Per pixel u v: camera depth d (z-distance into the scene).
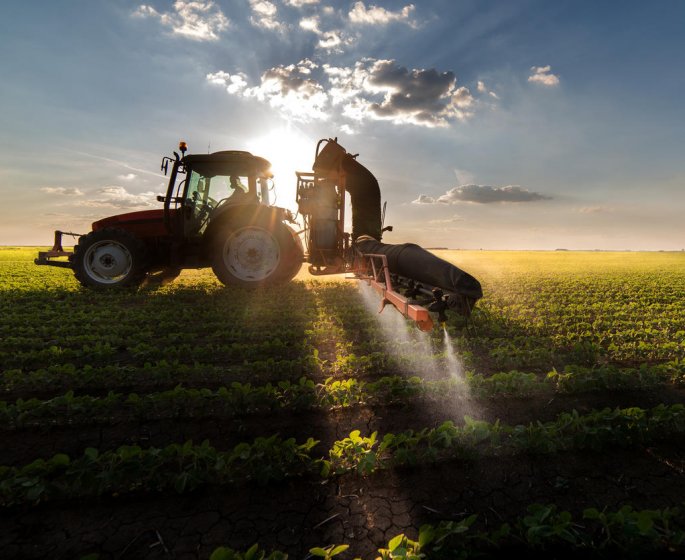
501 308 7.48
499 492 2.02
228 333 5.01
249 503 1.93
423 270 4.64
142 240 8.15
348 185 7.48
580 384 3.25
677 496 1.99
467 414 2.91
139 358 4.13
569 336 5.06
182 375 3.54
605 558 1.58
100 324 5.56
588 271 18.95
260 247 7.83
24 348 4.46
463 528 1.53
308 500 1.96
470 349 4.61
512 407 3.04
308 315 6.14
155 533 1.74
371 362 3.88
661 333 5.20
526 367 4.04
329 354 4.39
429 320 3.70
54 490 1.89
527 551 1.62
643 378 3.37
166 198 7.52
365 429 2.69
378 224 7.74
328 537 1.71
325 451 2.40
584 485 2.07
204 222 8.01
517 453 2.35
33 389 3.28
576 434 2.37
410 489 2.04
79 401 2.73
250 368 3.71
